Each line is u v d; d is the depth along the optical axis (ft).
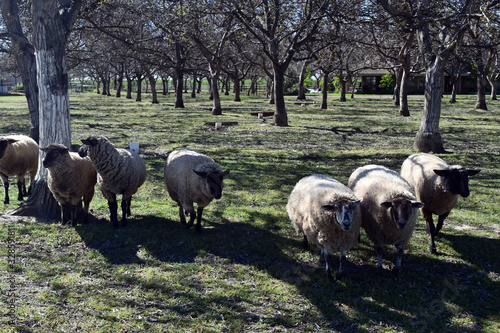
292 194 24.67
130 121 93.61
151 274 21.39
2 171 33.01
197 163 27.17
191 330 16.80
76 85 339.16
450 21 50.57
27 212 30.09
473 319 18.16
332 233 20.61
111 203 27.96
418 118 103.91
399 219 19.99
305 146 61.77
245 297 19.54
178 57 131.54
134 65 160.66
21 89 282.36
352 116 110.73
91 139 25.76
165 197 36.01
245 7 69.46
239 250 24.98
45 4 28.63
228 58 121.80
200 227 27.30
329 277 21.42
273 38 74.79
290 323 17.61
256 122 94.27
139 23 71.72
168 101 180.55
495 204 33.91
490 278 21.90
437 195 24.95
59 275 20.94
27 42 51.29
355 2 58.13
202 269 22.31
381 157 53.06
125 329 16.62
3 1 49.16
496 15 49.70
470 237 27.12
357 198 21.24
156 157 52.06
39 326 16.48
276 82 85.35
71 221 28.14
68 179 26.50
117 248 24.70
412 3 57.11
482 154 53.88
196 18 66.08
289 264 23.41
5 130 71.26
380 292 20.29
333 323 17.74
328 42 70.49
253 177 42.60
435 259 24.09
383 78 241.14
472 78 227.61
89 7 53.11
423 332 17.24
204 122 92.02
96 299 18.76
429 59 55.21
